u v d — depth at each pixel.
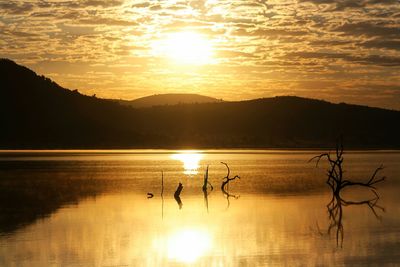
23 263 22.62
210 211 38.00
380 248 25.20
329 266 22.00
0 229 30.22
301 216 35.47
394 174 78.12
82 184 59.34
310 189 54.88
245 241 26.91
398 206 41.31
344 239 27.39
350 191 53.31
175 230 30.16
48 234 28.75
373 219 34.28
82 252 24.58
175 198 46.41
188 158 131.12
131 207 40.25
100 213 36.84
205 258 23.47
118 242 26.73
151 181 64.12
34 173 75.00
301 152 186.50
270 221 33.34
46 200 44.31
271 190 53.75
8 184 58.25
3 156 135.88
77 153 164.88
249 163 108.00
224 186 57.78
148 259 23.33
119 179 66.56
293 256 23.70
